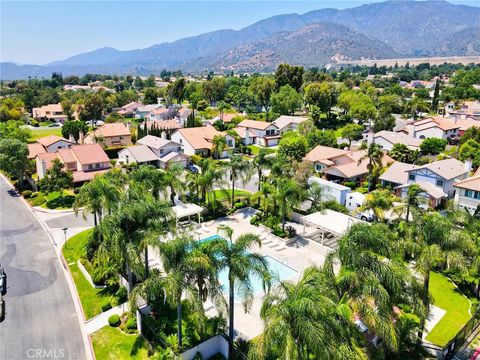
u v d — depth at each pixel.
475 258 34.41
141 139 94.31
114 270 37.47
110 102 178.50
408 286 25.88
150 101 193.12
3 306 35.09
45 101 178.25
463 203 55.12
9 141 67.88
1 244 47.94
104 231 32.78
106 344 30.41
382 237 26.84
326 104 137.38
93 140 94.56
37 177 75.94
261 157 59.47
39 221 55.62
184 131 94.94
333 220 47.28
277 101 138.75
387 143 93.62
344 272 24.31
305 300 20.86
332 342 20.22
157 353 28.62
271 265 42.91
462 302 36.28
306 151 82.75
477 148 81.25
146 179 50.03
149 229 32.91
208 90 183.75
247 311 28.75
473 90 181.88
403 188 62.72
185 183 55.69
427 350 28.92
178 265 27.81
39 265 42.97
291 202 47.34
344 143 96.88
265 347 21.44
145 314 32.50
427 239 29.39
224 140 91.12
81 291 37.66
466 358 29.34
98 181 41.59
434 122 105.94
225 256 28.17
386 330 22.55
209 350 29.22
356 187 69.94
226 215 56.69
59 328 32.53
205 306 35.00
